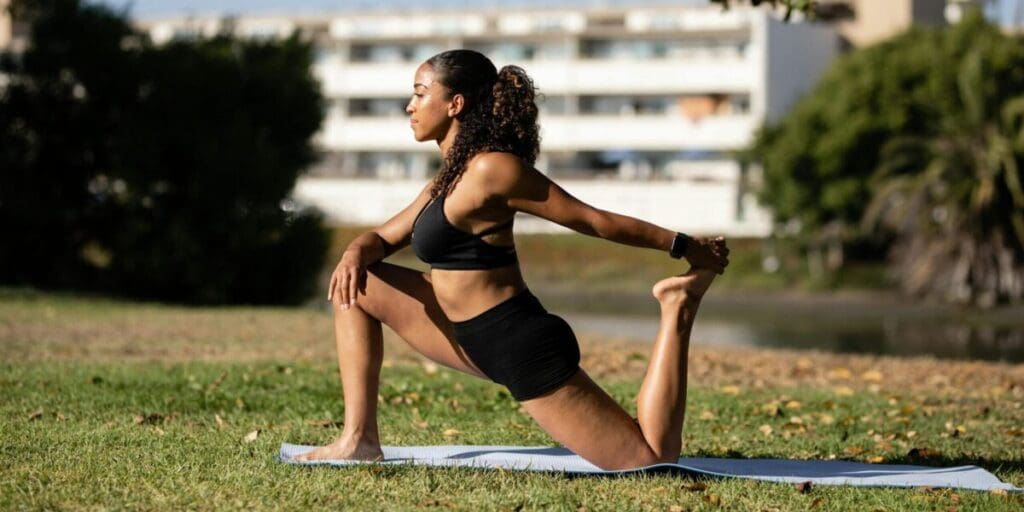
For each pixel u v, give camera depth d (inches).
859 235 1752.0
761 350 625.6
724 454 277.4
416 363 482.9
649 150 2415.1
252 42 1107.9
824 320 1456.7
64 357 486.0
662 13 2445.9
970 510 211.9
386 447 258.8
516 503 206.5
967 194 1486.2
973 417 363.3
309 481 219.0
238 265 1021.2
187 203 1023.0
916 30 1803.6
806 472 243.0
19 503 201.2
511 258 217.3
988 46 1524.4
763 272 1834.4
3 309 742.5
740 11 2356.1
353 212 2456.9
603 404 222.7
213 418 315.0
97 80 1036.5
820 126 1774.1
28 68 1035.9
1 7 1062.4
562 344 217.9
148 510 199.9
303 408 338.6
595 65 2400.3
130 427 289.3
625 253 2055.9
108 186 1047.0
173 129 1018.1
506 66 218.5
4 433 269.9
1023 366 546.9
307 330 660.1
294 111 1085.8
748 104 2361.0
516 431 297.6
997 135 1466.5
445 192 214.4
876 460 271.6
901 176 1608.0
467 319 217.2
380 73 2539.4
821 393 418.9
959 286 1517.0
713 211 2267.5
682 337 227.1
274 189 1030.4
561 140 2399.1
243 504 204.2
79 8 1043.9
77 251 1061.1
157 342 566.9
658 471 226.4
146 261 998.4
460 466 233.9
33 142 1052.5
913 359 577.0
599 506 206.1
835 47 2453.2
